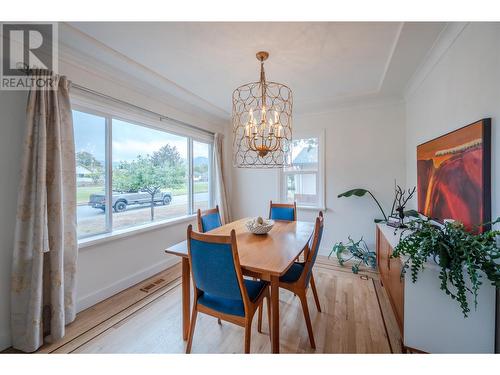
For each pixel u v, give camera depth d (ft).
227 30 5.34
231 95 9.56
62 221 5.46
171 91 9.06
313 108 11.01
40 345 5.11
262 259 4.61
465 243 3.65
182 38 5.65
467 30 4.75
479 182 4.18
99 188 7.35
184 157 11.07
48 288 5.49
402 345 4.88
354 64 6.93
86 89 6.56
